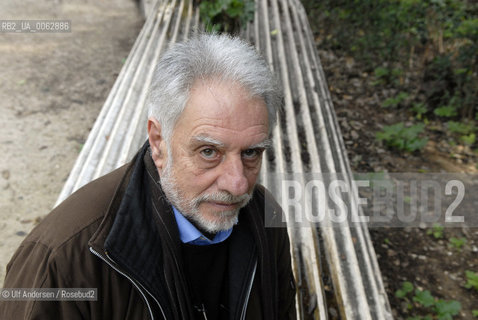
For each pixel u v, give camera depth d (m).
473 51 5.46
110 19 8.49
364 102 6.09
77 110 5.36
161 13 4.97
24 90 5.65
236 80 1.02
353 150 5.16
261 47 4.83
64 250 1.05
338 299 2.42
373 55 7.08
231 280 1.33
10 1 8.78
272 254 1.45
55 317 1.07
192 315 1.25
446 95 5.74
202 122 1.02
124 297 1.13
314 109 4.14
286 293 1.60
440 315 3.20
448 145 5.31
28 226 3.61
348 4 7.76
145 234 1.15
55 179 4.18
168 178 1.14
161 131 1.11
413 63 6.68
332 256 2.66
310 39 5.79
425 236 4.05
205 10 5.25
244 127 1.04
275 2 5.89
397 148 5.20
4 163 4.28
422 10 6.18
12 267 1.12
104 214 1.12
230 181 1.07
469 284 3.57
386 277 3.63
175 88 1.03
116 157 2.71
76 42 7.26
